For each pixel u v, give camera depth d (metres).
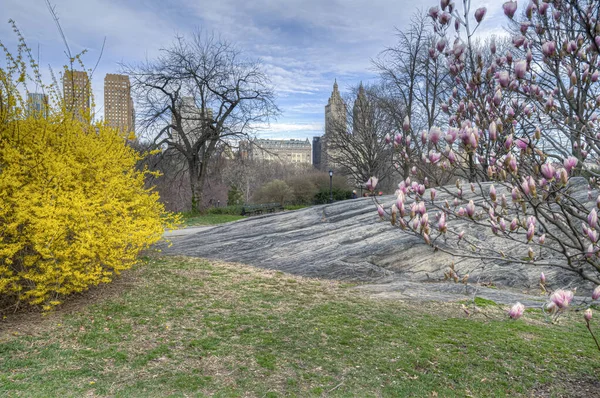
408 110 22.33
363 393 4.11
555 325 6.19
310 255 9.82
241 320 5.84
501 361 4.89
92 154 7.44
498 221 2.83
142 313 5.87
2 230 5.55
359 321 6.04
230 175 35.91
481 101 3.27
